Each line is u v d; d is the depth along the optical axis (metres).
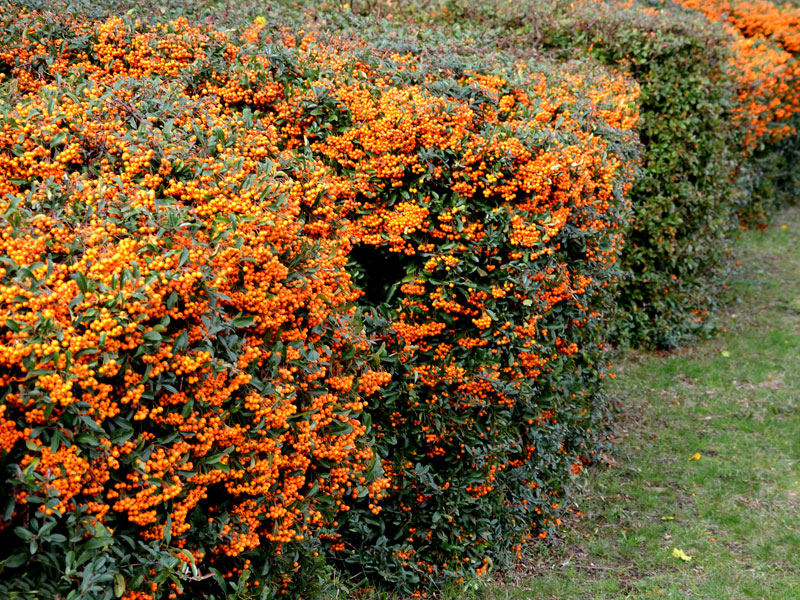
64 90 3.08
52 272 2.11
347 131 3.77
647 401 6.29
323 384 2.98
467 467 3.94
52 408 1.92
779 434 5.73
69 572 1.92
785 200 12.44
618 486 5.05
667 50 6.89
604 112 5.07
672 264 7.24
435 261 3.67
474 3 7.62
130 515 2.13
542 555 4.31
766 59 9.99
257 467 2.50
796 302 8.44
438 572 3.85
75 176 2.57
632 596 3.92
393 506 3.75
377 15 6.74
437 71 4.55
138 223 2.44
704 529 4.56
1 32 4.14
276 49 4.02
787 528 4.56
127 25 4.35
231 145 3.02
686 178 7.17
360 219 3.77
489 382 3.79
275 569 2.71
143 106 3.19
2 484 1.89
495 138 3.75
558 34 7.34
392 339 3.66
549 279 3.96
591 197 4.30
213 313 2.36
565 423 4.61
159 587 2.21
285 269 2.63
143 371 2.20
